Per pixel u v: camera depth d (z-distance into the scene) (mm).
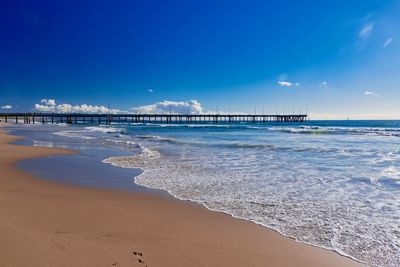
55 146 20469
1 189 7859
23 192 7566
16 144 21938
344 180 9531
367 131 40281
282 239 4961
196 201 7172
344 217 6078
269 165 12492
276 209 6590
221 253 4324
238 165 12508
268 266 3977
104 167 11977
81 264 3742
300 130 45062
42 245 4258
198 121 133125
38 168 11555
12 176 9773
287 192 8062
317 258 4289
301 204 6969
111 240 4605
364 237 5086
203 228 5375
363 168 11750
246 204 6957
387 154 16047
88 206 6465
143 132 41969
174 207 6645
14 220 5324
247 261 4102
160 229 5230
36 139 27297
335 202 7125
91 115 112188
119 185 8797
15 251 4031
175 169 11555
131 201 7070
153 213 6164
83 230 4984
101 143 22984
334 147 19625
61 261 3793
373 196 7652
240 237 4992
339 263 4160
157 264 3875
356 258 4332
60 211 5996
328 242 4871
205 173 10742
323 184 9000
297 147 19609
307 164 12758
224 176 10211
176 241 4707
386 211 6449
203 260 4070
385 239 5000
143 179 9688
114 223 5426
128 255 4090
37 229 4914
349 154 16094
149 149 18469
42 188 8133
